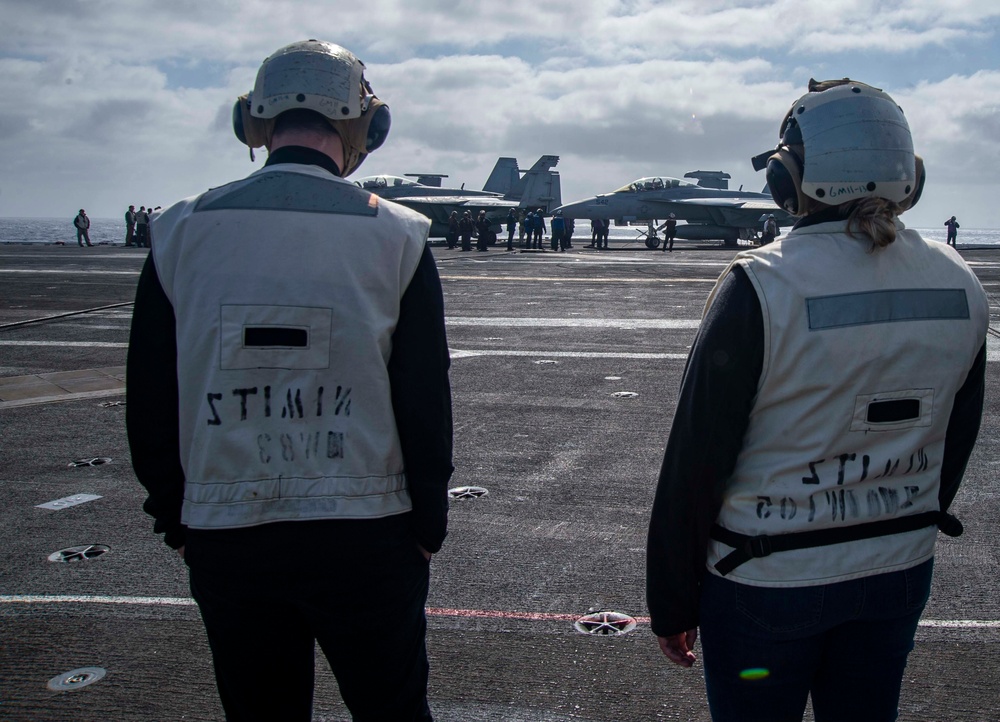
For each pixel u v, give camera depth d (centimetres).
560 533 493
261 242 187
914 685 328
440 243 5778
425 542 202
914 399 183
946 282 188
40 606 403
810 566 180
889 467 184
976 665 341
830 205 187
